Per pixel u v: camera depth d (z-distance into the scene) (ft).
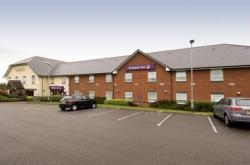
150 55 103.45
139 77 100.89
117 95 107.65
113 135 32.76
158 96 94.94
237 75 79.15
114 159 21.62
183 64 90.48
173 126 41.01
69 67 142.72
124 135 32.78
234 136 32.27
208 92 84.43
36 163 20.57
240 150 24.80
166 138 30.78
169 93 92.17
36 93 142.72
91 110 72.02
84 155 22.91
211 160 21.33
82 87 124.47
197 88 86.84
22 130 36.86
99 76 116.37
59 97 122.11
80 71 127.24
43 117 54.34
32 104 103.35
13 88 144.25
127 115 58.59
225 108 43.04
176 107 77.82
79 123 44.62
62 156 22.59
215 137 31.55
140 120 49.08
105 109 75.31
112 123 44.65
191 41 72.64
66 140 29.58
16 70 159.74
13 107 85.51
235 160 21.33
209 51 94.27
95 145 26.96
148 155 22.90
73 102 72.08
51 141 29.04
